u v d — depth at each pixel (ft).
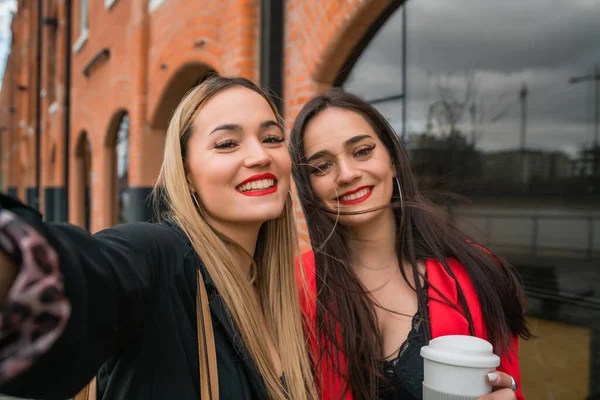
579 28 9.75
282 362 3.86
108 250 2.45
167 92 19.03
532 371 9.53
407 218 5.18
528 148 10.58
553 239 9.96
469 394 3.34
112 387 2.86
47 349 1.66
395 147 5.28
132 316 2.50
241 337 3.42
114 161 27.48
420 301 4.81
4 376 1.58
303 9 12.03
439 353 3.44
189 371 3.03
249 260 3.87
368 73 11.99
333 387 4.63
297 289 4.16
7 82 78.79
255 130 3.52
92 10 29.76
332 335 4.66
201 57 15.74
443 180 11.03
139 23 20.61
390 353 4.71
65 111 36.86
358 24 10.63
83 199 35.45
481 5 10.89
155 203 3.77
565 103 10.05
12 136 77.25
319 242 5.09
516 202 10.65
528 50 10.47
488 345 3.56
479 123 11.14
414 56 11.41
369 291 4.96
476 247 5.33
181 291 3.12
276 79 12.71
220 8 14.49
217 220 3.64
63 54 37.93
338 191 4.96
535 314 9.86
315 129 5.00
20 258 1.67
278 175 3.60
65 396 2.06
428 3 11.29
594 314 8.79
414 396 4.50
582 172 9.86
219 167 3.38
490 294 4.86
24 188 66.08
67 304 1.72
